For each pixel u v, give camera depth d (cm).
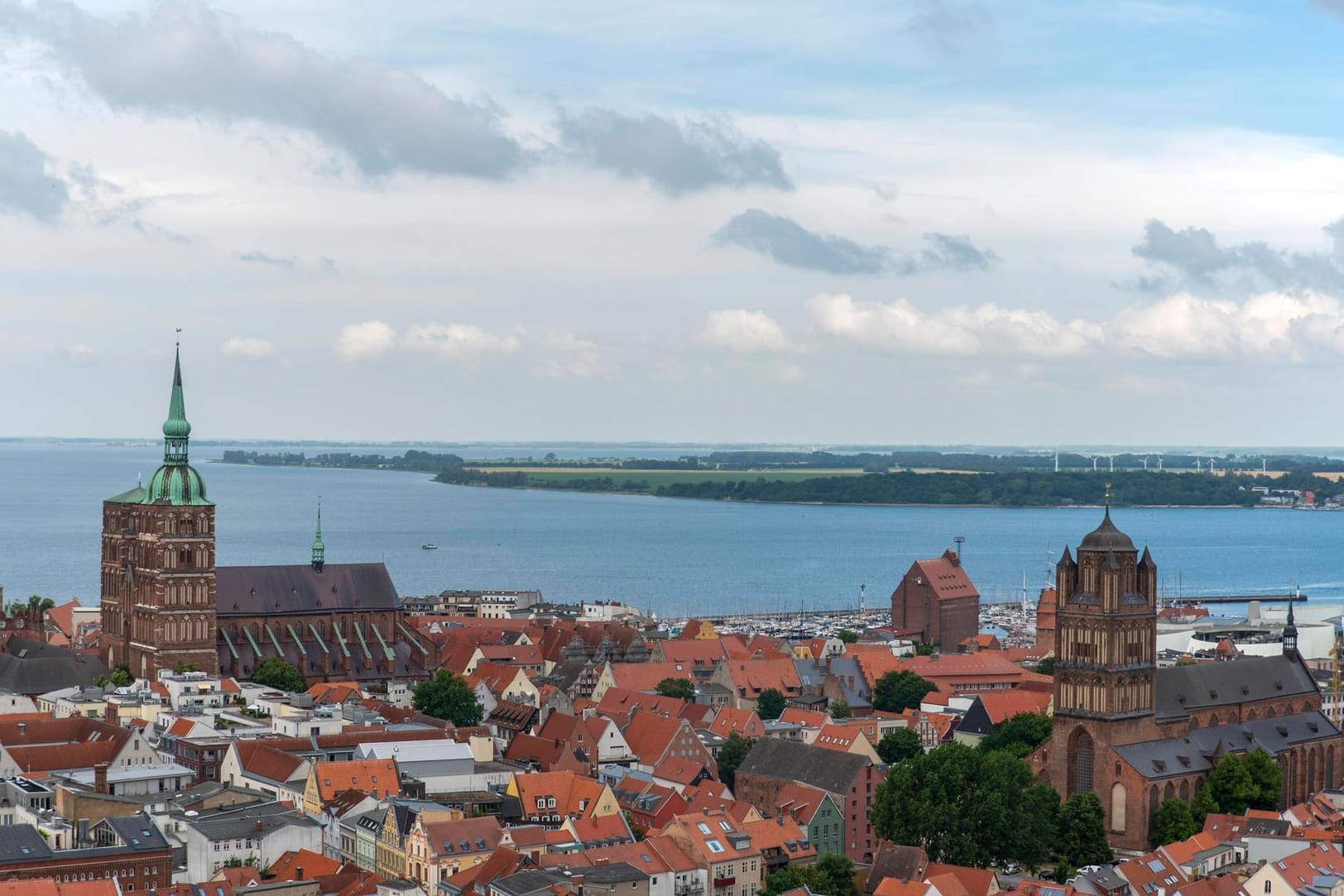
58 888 19938
